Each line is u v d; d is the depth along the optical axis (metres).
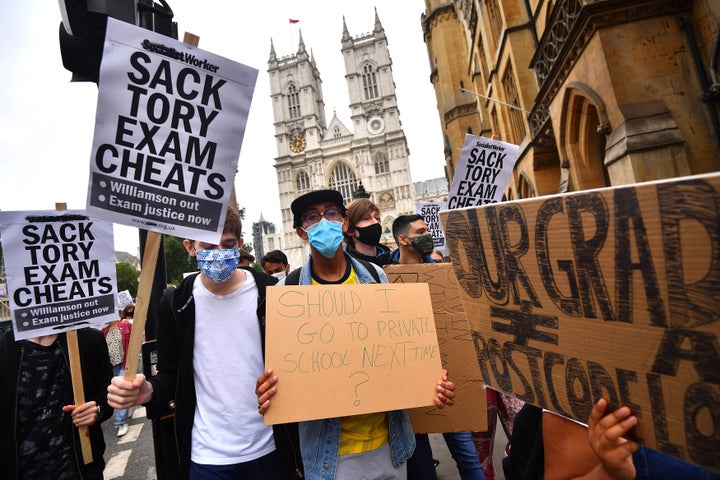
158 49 1.94
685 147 4.59
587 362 1.09
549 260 1.17
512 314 1.32
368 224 3.24
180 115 1.97
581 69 5.65
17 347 2.62
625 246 0.97
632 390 0.99
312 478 1.85
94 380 2.83
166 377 2.21
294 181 74.94
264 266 5.84
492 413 2.94
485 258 1.40
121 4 2.49
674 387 0.90
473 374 2.39
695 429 0.87
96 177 1.81
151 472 4.57
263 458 2.14
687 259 0.86
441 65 21.80
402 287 2.09
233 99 2.09
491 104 14.51
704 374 0.85
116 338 7.52
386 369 1.89
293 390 1.78
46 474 2.48
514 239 1.28
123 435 6.12
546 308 1.19
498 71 12.56
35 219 2.80
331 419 1.90
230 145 2.08
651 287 0.93
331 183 73.12
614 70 4.88
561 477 1.18
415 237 3.08
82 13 2.43
